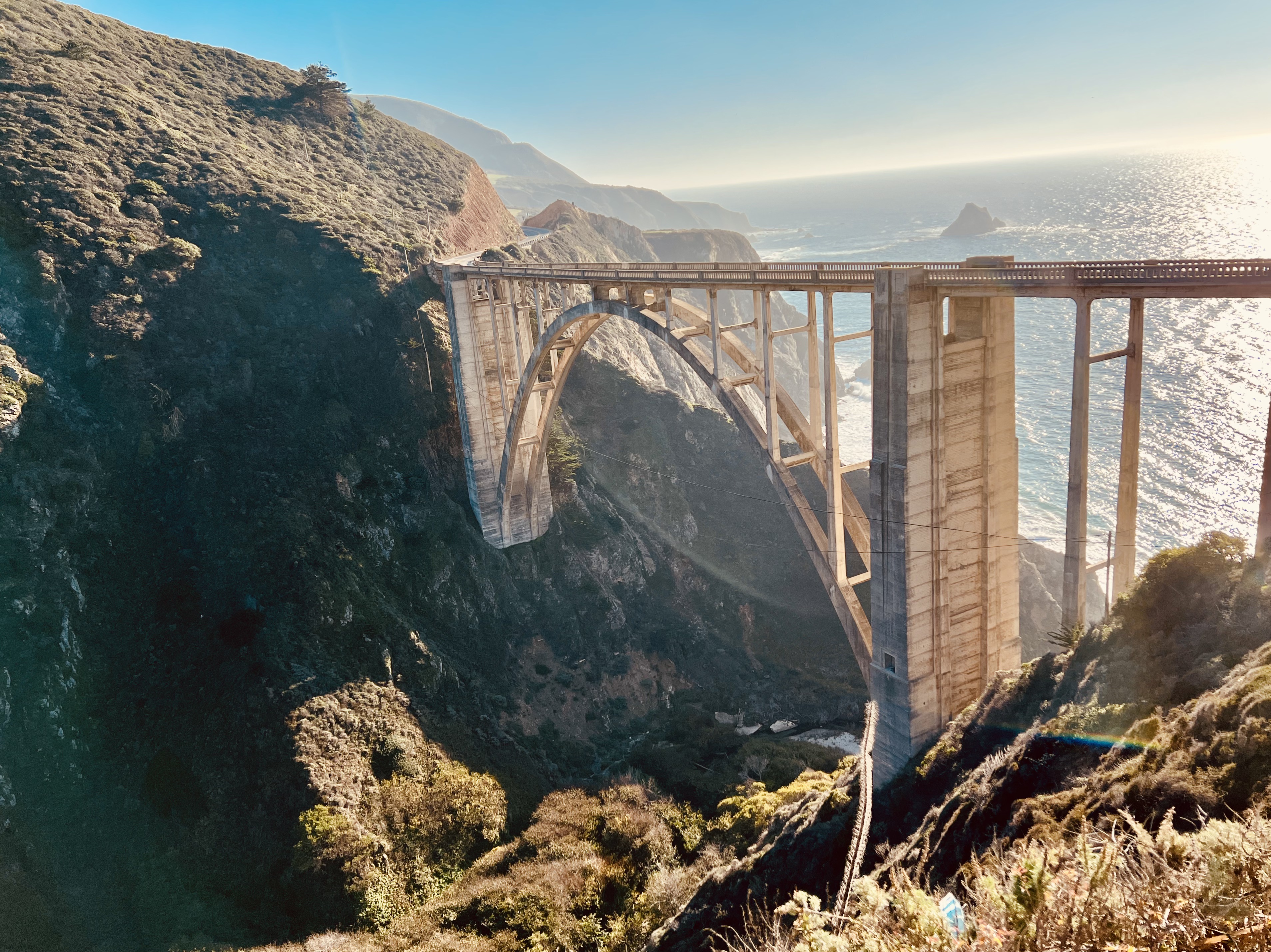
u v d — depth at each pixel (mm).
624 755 47250
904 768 25047
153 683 38469
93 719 36719
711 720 50781
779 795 34344
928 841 18000
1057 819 13156
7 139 56188
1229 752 10758
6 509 39125
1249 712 11055
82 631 38562
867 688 54594
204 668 38750
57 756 35031
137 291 51219
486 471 53656
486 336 51875
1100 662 19281
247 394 50375
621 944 28250
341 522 47188
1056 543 60844
